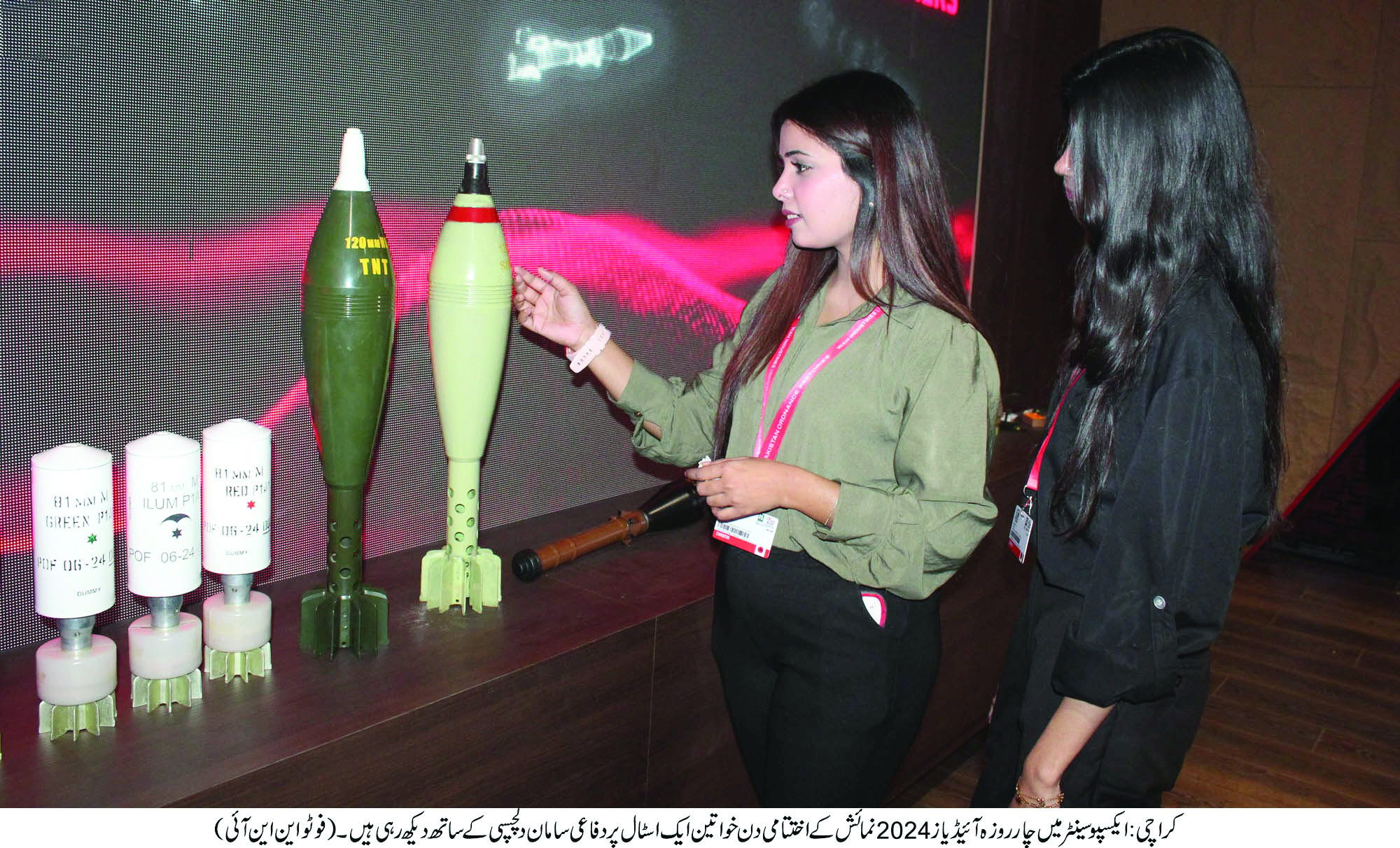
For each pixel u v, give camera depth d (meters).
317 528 1.54
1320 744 2.60
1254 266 1.04
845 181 1.23
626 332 1.93
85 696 1.06
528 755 1.33
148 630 1.13
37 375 1.20
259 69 1.34
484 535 1.75
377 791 1.15
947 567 1.24
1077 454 1.09
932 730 2.25
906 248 1.21
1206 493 1.00
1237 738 2.61
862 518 1.20
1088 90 1.07
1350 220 3.79
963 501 1.21
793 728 1.31
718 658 1.45
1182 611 1.03
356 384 1.21
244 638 1.21
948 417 1.21
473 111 1.59
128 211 1.24
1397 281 3.73
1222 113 1.02
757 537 1.31
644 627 1.46
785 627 1.30
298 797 1.07
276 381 1.44
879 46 2.39
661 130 1.92
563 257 1.78
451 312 1.34
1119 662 1.02
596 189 1.82
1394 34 3.62
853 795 1.32
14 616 1.24
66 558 1.05
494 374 1.39
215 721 1.12
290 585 1.49
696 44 1.95
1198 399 0.99
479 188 1.35
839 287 1.34
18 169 1.15
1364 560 3.96
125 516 1.31
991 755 1.30
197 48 1.27
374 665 1.28
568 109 1.74
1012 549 1.29
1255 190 1.05
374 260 1.21
